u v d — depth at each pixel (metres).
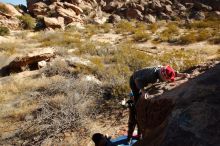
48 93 13.16
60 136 9.61
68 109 10.63
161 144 2.61
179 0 47.50
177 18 42.03
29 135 9.91
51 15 41.62
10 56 21.61
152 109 4.31
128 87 12.09
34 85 14.40
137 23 39.16
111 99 12.01
